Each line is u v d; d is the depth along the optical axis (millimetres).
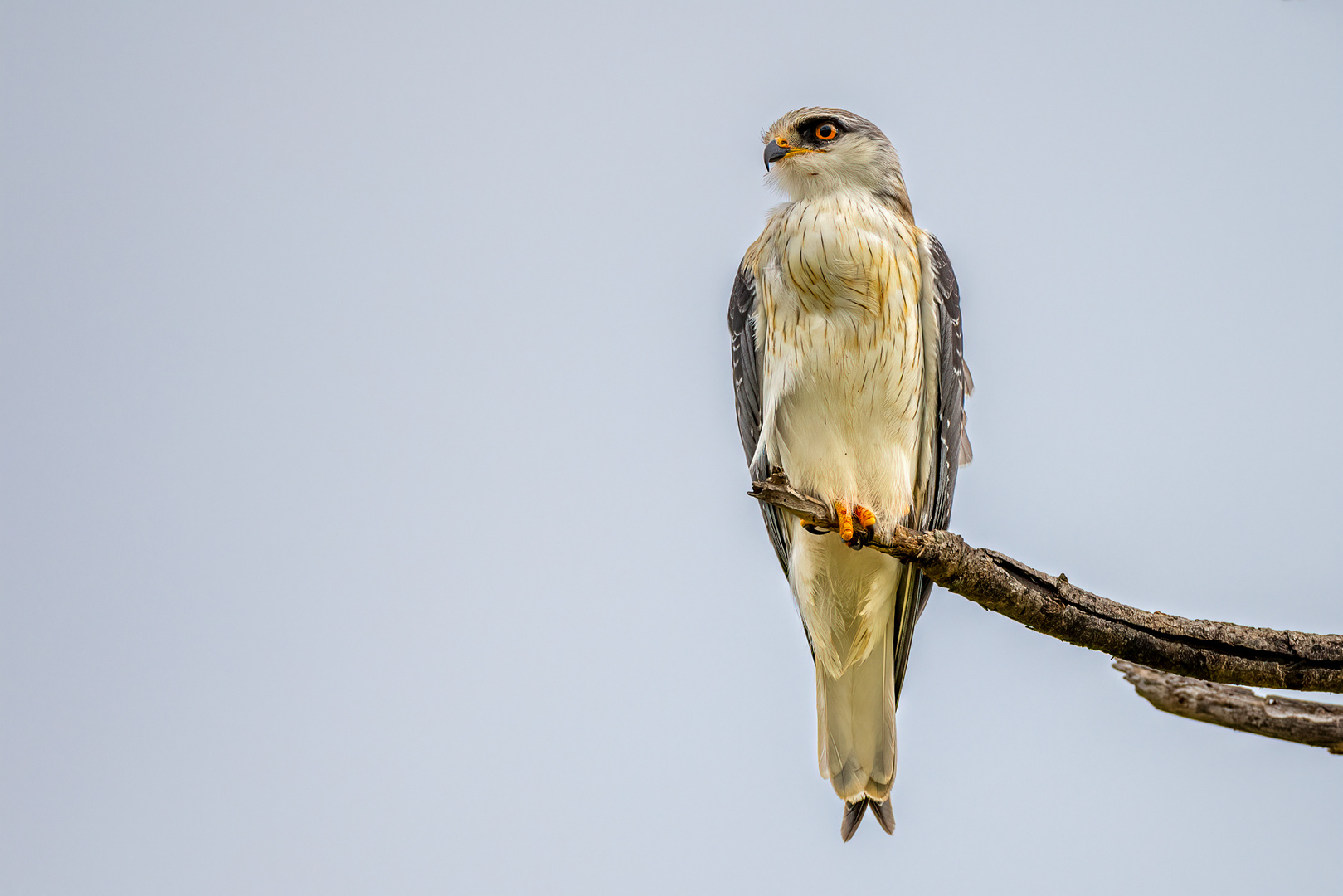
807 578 11734
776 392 11094
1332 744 6539
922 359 11164
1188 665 8773
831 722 12055
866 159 11734
